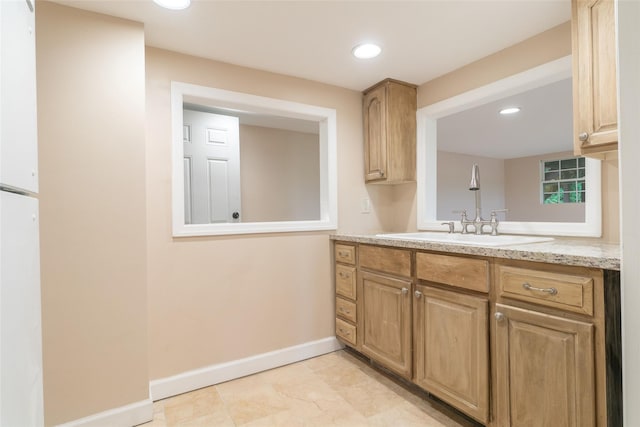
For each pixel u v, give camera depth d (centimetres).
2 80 71
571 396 116
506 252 134
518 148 573
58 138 152
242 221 376
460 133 445
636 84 65
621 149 68
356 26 173
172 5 154
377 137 253
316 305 247
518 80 189
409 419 167
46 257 149
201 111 308
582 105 137
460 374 155
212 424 165
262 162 392
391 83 243
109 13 161
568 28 168
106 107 162
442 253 165
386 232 279
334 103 254
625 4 66
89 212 158
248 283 220
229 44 191
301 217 419
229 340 212
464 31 178
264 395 191
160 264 191
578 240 166
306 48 196
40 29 149
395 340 194
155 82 191
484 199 686
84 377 156
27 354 82
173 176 195
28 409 82
